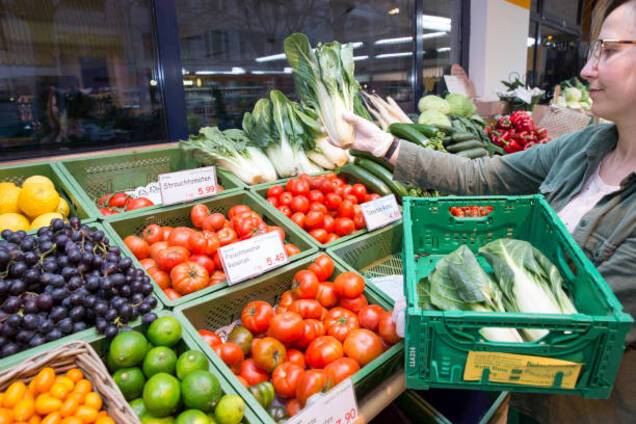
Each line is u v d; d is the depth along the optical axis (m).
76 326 1.19
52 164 1.99
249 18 3.15
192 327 1.29
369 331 1.38
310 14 3.56
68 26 2.42
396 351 1.30
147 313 1.27
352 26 3.97
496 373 0.89
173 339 1.21
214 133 2.39
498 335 1.01
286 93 3.51
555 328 0.83
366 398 1.25
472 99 4.47
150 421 1.04
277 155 2.39
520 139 3.00
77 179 2.08
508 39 5.47
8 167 1.89
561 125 3.58
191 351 1.15
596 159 1.18
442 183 1.53
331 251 1.79
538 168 1.41
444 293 1.10
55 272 1.24
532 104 4.27
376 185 2.27
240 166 2.28
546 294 1.07
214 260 1.66
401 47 4.49
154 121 2.85
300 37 2.13
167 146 2.42
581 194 1.22
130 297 1.27
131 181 2.27
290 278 1.67
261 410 1.08
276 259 1.61
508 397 1.67
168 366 1.13
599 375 0.85
